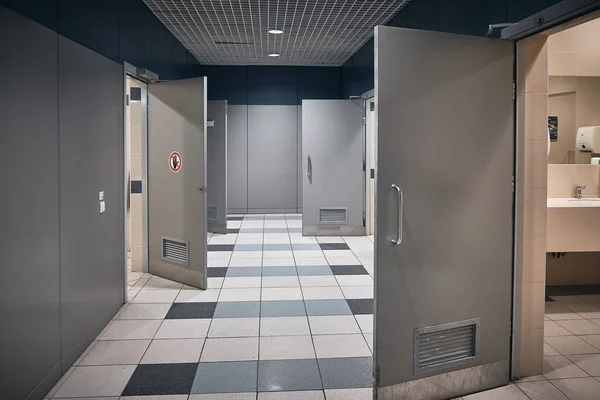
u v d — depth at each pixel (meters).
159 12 5.86
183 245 4.96
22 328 2.42
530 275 2.94
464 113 2.72
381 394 2.60
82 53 3.29
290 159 10.12
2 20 2.23
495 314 2.89
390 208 2.57
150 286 4.91
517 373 2.99
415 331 2.66
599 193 4.69
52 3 3.00
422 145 2.62
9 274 2.29
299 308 4.24
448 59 2.66
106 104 3.80
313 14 6.10
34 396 2.57
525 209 2.89
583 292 4.79
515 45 2.83
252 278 5.23
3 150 2.23
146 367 3.09
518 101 2.83
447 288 2.74
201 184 4.70
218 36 7.30
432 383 2.74
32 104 2.53
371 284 4.99
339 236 7.70
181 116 4.84
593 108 4.68
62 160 2.94
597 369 3.13
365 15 6.14
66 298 3.01
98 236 3.62
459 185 2.73
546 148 2.88
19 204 2.39
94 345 3.44
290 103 10.07
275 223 9.02
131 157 5.33
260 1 5.51
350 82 8.95
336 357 3.25
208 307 4.27
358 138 7.59
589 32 4.64
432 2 4.61
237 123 10.02
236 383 2.89
